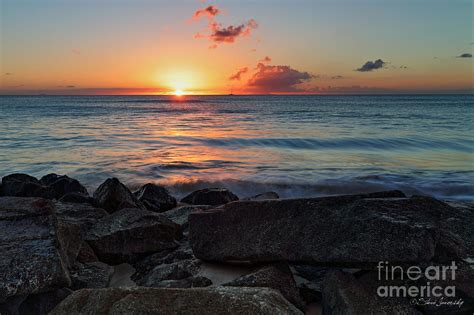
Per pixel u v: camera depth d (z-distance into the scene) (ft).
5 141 83.76
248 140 83.97
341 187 45.52
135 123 135.95
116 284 18.44
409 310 13.34
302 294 16.30
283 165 58.23
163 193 35.27
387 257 14.35
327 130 106.42
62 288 14.15
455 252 14.71
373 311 13.19
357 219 15.44
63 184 35.78
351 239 15.03
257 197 32.71
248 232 16.65
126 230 20.76
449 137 86.53
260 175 50.90
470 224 16.71
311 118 156.46
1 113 195.31
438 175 50.55
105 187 30.53
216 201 36.17
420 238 14.29
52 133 99.81
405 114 176.76
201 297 11.07
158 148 75.61
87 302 11.45
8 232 15.48
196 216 17.74
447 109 224.12
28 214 16.51
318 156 66.18
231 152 70.79
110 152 70.49
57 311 11.55
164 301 10.98
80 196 30.07
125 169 55.11
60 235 17.22
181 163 58.95
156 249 20.99
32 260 13.94
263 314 10.51
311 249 15.39
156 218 22.15
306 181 47.44
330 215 15.96
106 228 21.25
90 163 59.77
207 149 74.54
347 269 16.42
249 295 11.18
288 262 15.94
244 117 168.45
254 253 16.14
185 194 44.88
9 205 17.21
